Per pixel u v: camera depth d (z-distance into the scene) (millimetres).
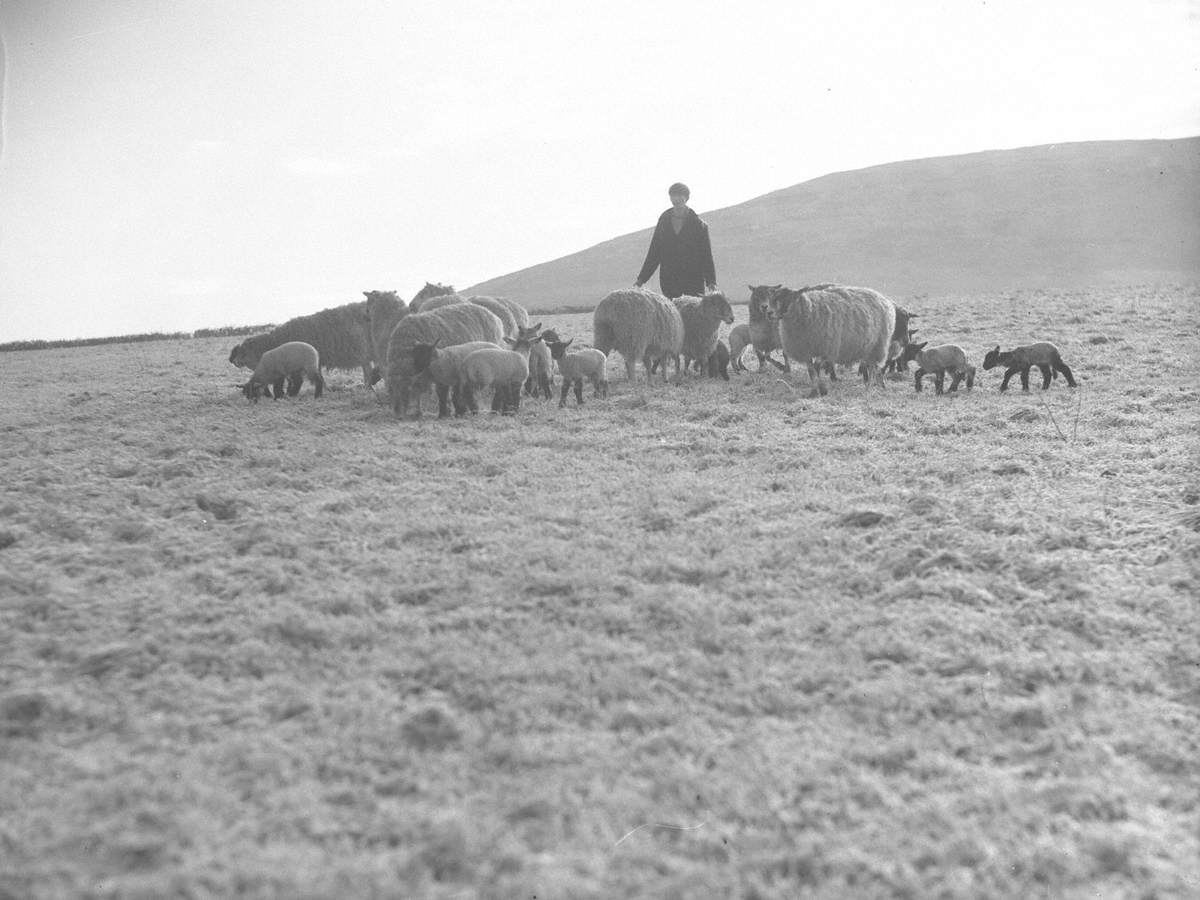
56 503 8953
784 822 3971
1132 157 83000
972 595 6215
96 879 3641
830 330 13953
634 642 5691
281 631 5910
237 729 4777
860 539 7316
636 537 7531
